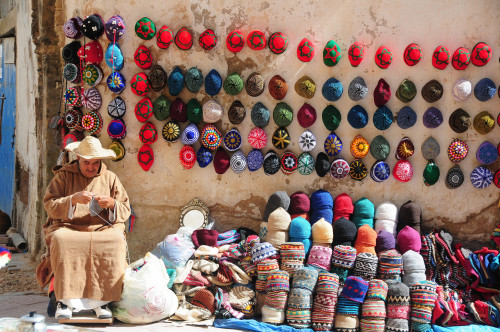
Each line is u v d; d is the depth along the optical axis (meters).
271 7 5.14
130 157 5.25
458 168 5.22
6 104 9.39
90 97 5.15
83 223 4.57
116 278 4.28
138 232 5.30
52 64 6.24
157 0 5.15
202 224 5.20
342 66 5.16
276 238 4.81
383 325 4.32
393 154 5.21
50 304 4.36
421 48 5.16
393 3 5.13
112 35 5.04
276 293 4.43
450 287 4.85
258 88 5.06
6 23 9.31
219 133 5.12
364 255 4.62
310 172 5.16
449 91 5.19
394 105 5.18
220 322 4.40
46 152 6.23
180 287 4.66
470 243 5.27
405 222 5.03
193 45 5.17
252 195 5.24
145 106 5.06
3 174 9.72
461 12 5.16
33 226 7.07
